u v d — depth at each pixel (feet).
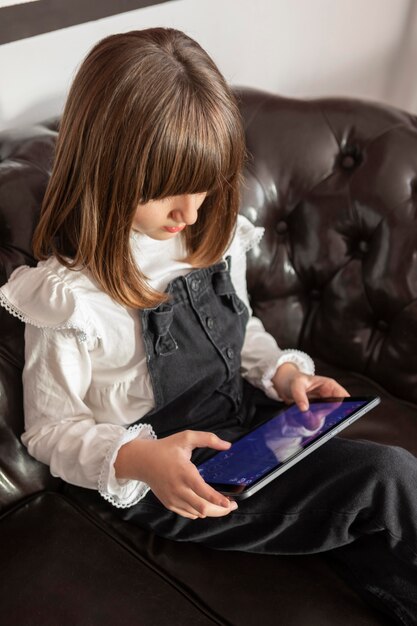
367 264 4.14
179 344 3.48
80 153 2.98
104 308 3.29
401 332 4.10
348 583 3.23
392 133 4.13
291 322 4.35
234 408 3.72
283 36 5.49
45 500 3.57
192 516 2.96
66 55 4.27
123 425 3.47
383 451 3.13
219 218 3.45
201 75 2.92
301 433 3.20
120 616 3.00
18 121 4.25
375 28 6.20
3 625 2.97
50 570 3.19
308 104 4.25
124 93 2.83
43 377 3.26
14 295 3.24
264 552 3.32
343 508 3.11
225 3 4.93
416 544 3.06
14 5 4.09
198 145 2.84
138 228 3.18
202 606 3.10
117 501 3.21
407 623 3.10
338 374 4.34
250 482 2.85
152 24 4.60
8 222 3.38
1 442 3.42
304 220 4.19
